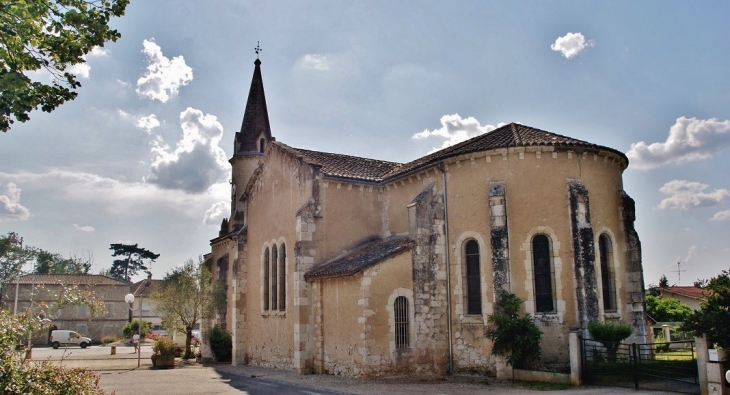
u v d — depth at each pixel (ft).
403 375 69.56
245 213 106.11
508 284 66.74
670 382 56.80
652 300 148.36
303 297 78.84
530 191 68.85
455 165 74.64
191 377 78.54
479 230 70.95
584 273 65.16
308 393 59.41
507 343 63.72
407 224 82.79
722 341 48.91
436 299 72.64
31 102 34.19
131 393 61.46
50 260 287.07
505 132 78.02
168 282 124.36
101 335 220.43
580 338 59.47
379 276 70.23
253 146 129.39
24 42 34.55
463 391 57.57
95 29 35.17
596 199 70.33
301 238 80.07
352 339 70.23
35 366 40.09
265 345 92.27
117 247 329.11
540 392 54.60
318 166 83.56
